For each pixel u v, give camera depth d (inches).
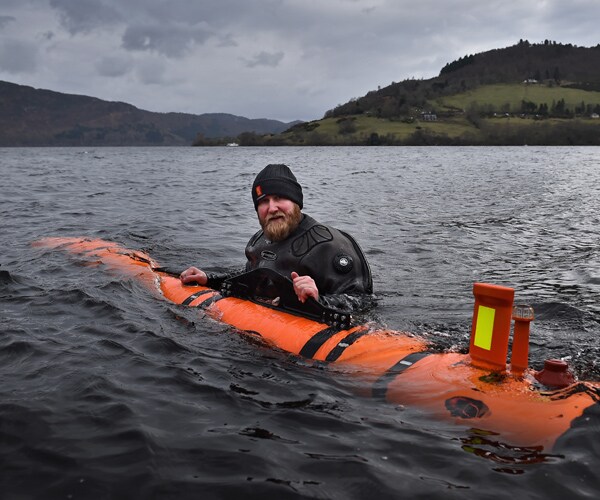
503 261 296.7
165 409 120.1
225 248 324.5
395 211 510.6
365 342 150.3
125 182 842.2
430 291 233.0
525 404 115.1
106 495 90.4
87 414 117.1
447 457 101.0
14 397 124.3
